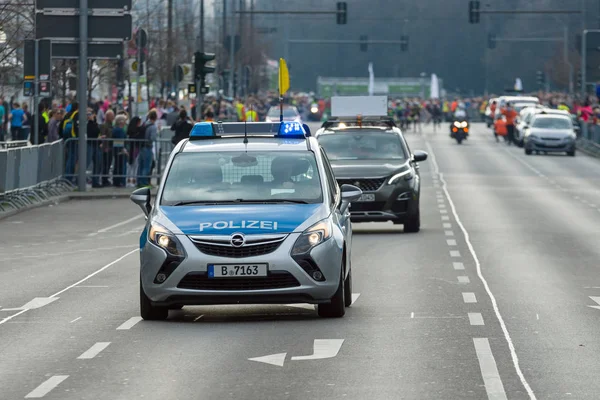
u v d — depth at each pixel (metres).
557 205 68.88
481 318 28.64
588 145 135.62
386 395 19.89
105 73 100.44
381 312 29.69
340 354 23.78
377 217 51.16
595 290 34.12
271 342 25.25
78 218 59.88
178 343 25.27
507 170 104.31
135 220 59.06
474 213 63.16
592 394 19.94
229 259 27.22
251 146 30.48
